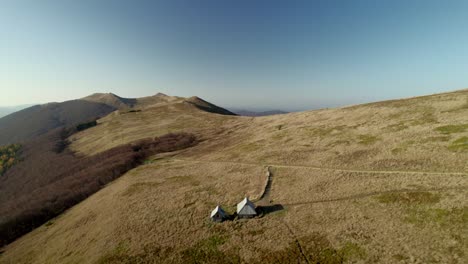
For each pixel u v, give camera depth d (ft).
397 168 133.39
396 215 96.73
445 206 93.04
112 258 100.53
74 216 171.22
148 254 100.12
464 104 192.95
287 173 163.43
